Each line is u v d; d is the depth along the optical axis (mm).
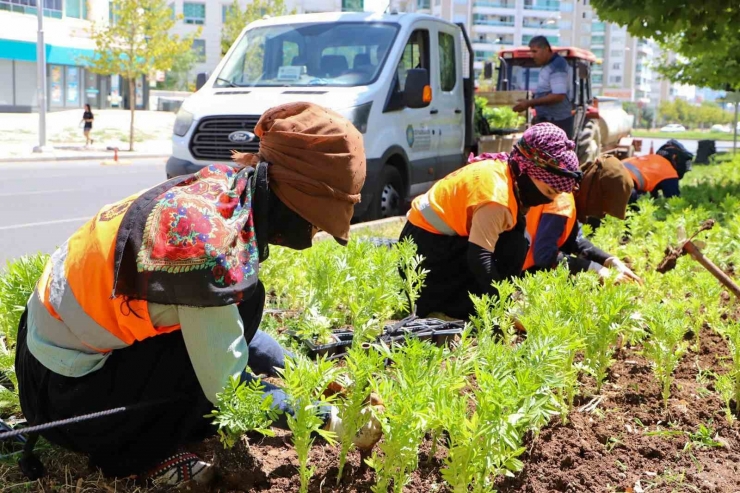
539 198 4000
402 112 8875
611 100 23266
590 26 138375
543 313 3258
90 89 44438
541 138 3832
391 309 4172
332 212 2398
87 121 28156
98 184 16250
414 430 2324
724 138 76125
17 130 31188
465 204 4137
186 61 64312
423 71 8727
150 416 2566
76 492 2609
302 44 9195
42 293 2490
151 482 2699
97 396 2516
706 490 2729
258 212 2385
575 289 3543
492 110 14328
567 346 2781
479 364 2787
